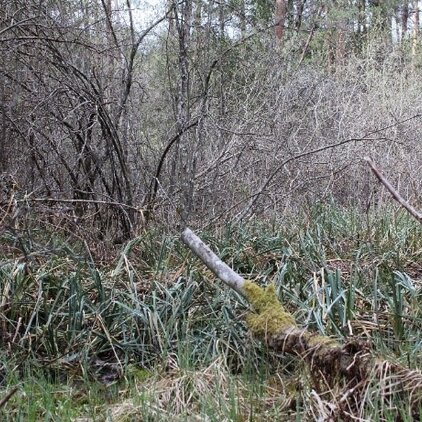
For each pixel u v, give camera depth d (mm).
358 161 7512
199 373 3361
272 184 6852
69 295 4215
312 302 4008
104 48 6672
